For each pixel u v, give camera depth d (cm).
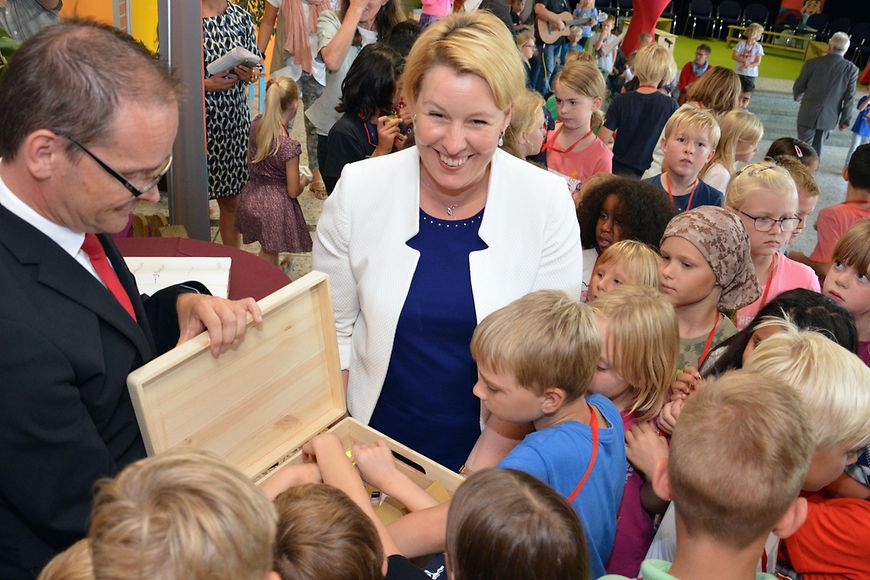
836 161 879
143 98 94
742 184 233
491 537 92
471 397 165
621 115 446
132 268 190
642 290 164
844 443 132
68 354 98
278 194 385
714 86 457
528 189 154
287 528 95
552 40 808
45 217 101
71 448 98
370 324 159
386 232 155
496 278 155
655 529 167
